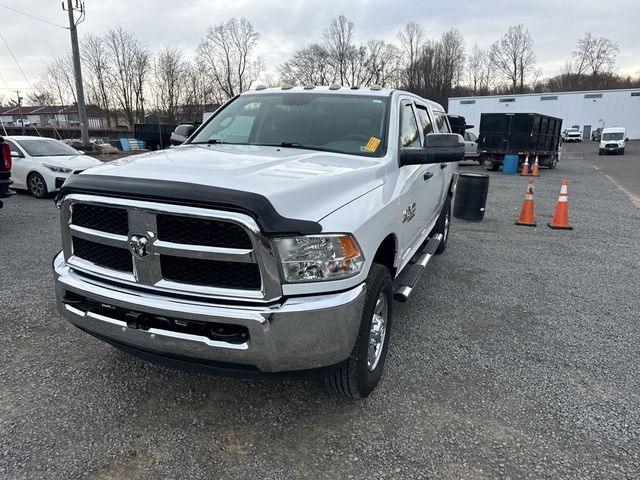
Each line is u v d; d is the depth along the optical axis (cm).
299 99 416
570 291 541
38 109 7919
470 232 850
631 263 664
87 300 269
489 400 314
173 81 6794
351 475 243
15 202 1039
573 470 251
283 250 227
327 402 305
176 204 226
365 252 255
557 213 905
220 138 400
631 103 6162
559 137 2552
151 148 3269
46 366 338
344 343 244
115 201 238
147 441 263
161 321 244
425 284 552
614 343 406
